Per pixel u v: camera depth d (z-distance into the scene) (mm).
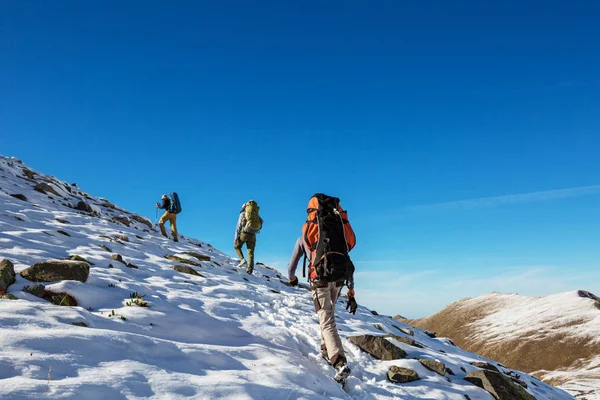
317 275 5508
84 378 3465
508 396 6527
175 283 8352
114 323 5086
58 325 4395
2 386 3002
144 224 19094
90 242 10250
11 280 5656
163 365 4258
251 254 13586
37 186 16641
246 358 5160
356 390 5387
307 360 5809
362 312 11852
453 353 10344
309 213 5844
